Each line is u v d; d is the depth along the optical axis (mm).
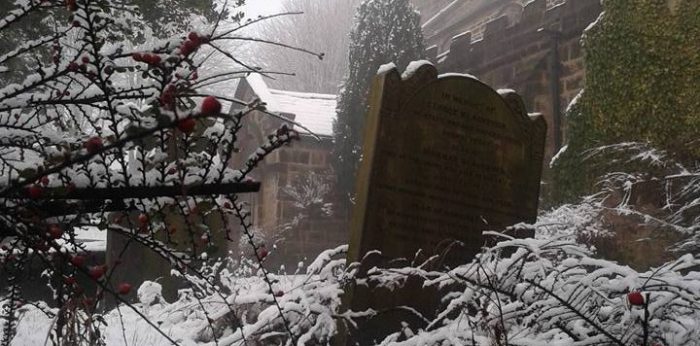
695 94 10461
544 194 12945
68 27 2127
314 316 4832
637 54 11227
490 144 6551
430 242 5980
